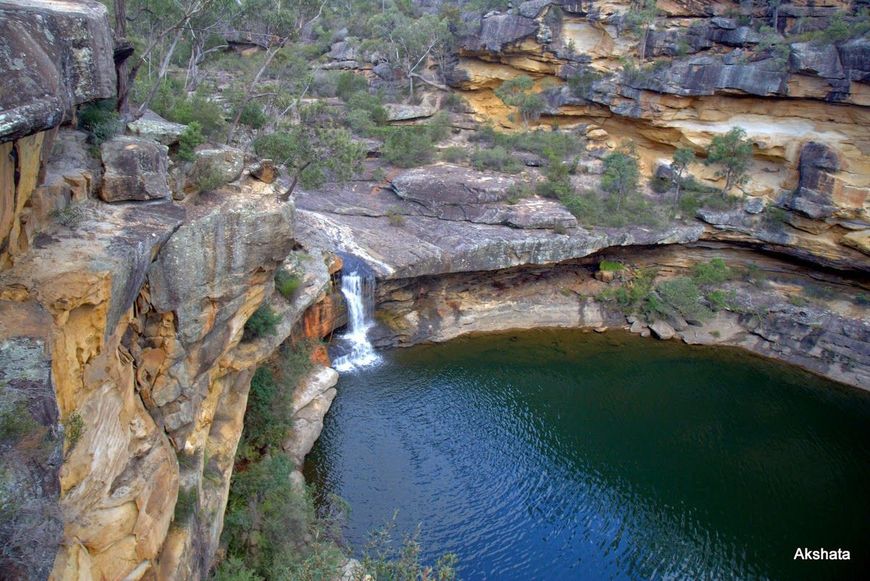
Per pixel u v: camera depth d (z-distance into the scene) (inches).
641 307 1712.6
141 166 536.4
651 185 2012.8
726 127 1900.8
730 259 1854.1
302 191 1676.9
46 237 432.1
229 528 723.4
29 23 360.2
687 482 1084.5
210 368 669.3
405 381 1315.2
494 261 1504.7
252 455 891.4
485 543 903.7
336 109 2098.9
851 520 1024.2
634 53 2042.3
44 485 271.6
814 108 1724.9
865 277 1674.5
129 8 1332.4
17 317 337.4
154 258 512.1
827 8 1818.4
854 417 1349.7
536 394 1326.3
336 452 1051.9
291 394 1023.6
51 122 319.9
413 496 975.6
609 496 1032.2
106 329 408.2
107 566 412.2
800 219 1686.8
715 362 1557.6
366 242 1466.5
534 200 1734.7
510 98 2135.8
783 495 1072.2
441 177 1754.4
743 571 903.1
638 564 898.1
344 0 3046.3
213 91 1814.7
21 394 292.2
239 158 718.5
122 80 756.0
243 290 663.1
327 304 1296.8
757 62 1817.2
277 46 1494.8
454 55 2396.7
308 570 647.1
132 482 446.3
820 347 1568.7
